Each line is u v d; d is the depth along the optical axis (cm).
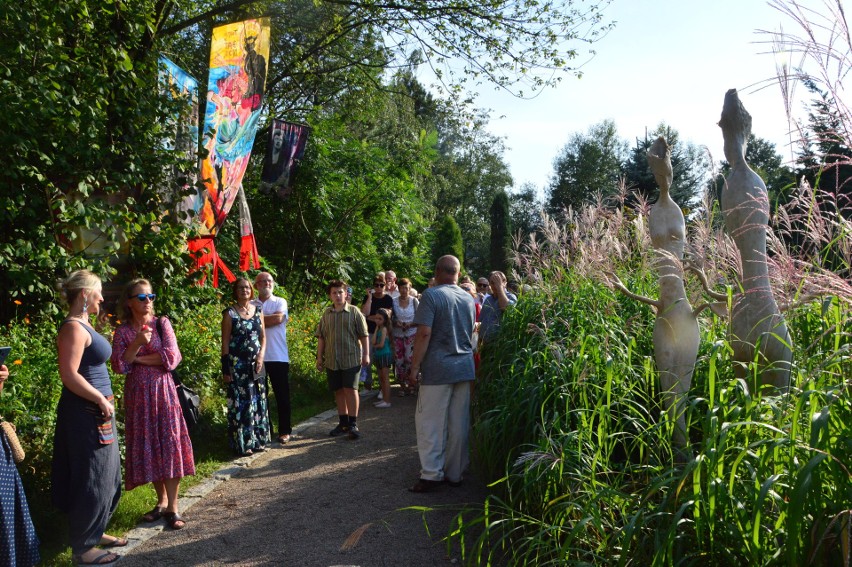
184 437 471
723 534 239
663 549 227
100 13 810
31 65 717
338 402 734
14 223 735
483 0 1412
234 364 647
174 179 911
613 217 523
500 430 432
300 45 1908
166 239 828
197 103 979
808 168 231
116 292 822
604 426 342
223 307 1056
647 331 471
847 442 199
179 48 1656
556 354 423
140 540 441
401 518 472
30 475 441
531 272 627
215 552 423
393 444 691
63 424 394
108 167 805
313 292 1675
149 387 456
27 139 697
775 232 302
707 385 368
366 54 1886
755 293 319
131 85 831
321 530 455
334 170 1742
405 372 996
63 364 385
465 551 406
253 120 1130
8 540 337
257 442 661
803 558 209
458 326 533
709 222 357
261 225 1688
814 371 236
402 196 1870
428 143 1867
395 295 1053
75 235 747
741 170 328
